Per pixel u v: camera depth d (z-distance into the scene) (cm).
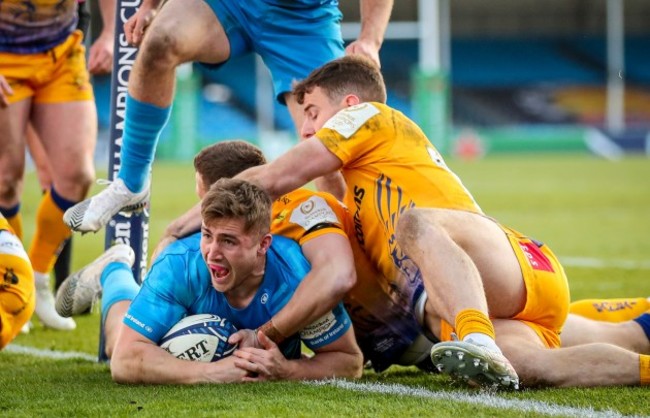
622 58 16388
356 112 1512
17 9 1953
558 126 15262
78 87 2072
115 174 1794
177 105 11656
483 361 1259
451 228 1416
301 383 1411
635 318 1658
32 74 2014
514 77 15912
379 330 1597
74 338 2048
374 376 1589
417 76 11225
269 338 1435
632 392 1328
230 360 1419
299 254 1459
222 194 1345
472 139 12412
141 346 1420
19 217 2166
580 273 2995
